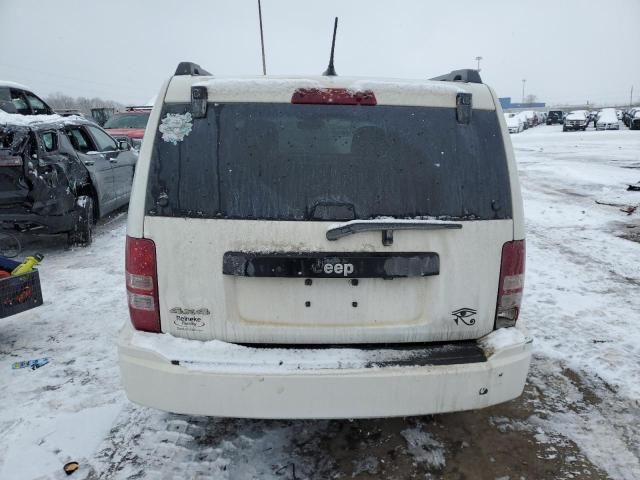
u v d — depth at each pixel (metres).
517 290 2.53
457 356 2.41
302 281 2.37
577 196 11.90
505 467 2.77
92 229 7.49
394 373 2.29
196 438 2.97
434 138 2.43
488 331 2.53
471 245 2.41
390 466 2.78
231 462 2.78
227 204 2.33
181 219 2.32
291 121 2.39
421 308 2.45
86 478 2.64
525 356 2.46
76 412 3.19
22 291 3.98
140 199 2.35
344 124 2.40
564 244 7.54
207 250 2.33
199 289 2.36
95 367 3.77
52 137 6.49
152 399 2.34
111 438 2.95
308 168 2.36
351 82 2.46
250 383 2.27
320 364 2.31
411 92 2.45
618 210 10.09
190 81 2.42
